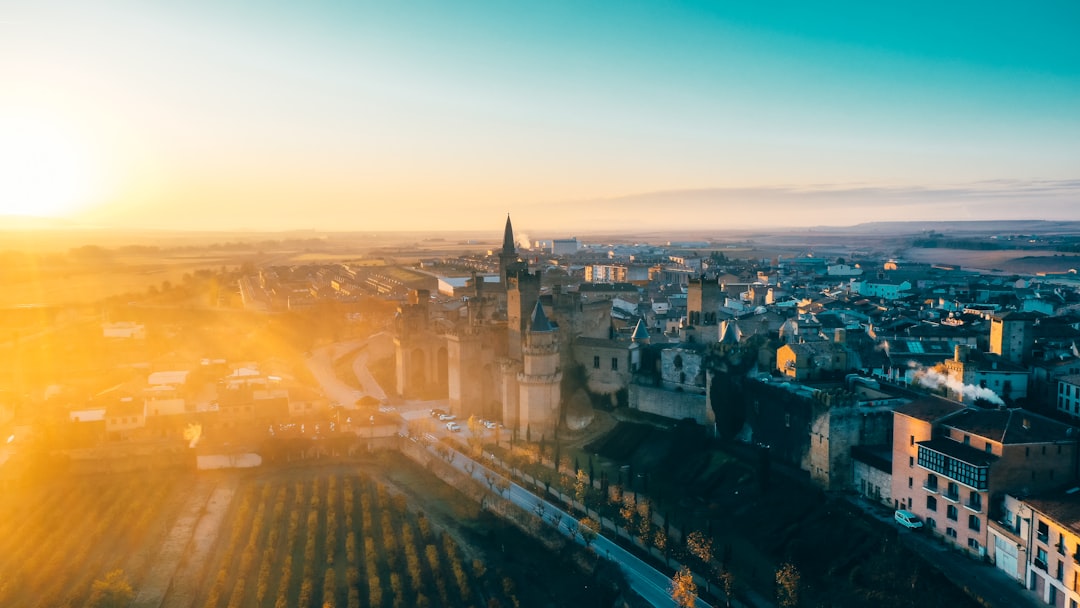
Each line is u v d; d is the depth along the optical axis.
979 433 146.25
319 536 185.25
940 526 149.62
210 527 190.75
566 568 168.75
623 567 161.38
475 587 164.25
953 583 133.75
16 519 193.88
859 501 169.62
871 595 137.88
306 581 161.50
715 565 157.00
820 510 168.00
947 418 154.12
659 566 160.75
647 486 199.62
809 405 181.62
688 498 190.00
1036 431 144.12
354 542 181.75
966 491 143.62
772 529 168.00
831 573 149.12
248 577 167.25
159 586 163.62
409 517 196.25
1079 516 124.25
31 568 167.75
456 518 197.00
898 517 157.12
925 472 153.00
